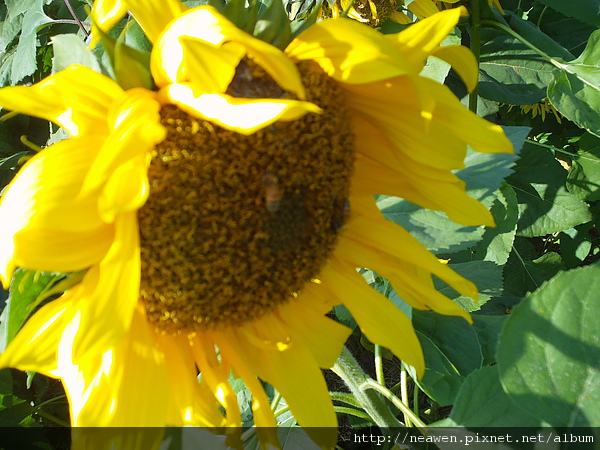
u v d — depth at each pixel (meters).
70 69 0.28
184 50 0.26
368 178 0.35
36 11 0.63
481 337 0.48
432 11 0.60
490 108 0.71
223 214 0.30
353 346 0.76
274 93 0.30
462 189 0.33
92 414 0.30
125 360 0.30
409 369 0.45
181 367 0.33
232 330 0.35
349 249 0.36
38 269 0.27
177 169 0.30
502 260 0.61
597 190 0.71
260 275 0.32
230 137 0.30
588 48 0.56
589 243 0.74
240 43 0.28
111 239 0.28
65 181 0.27
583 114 0.55
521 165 0.73
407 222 0.42
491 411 0.36
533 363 0.32
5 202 0.27
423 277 0.37
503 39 0.69
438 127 0.31
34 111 0.28
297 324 0.35
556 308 0.32
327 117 0.31
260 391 0.34
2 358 0.29
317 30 0.30
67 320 0.29
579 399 0.31
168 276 0.30
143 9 0.29
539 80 0.68
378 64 0.29
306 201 0.32
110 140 0.27
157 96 0.29
